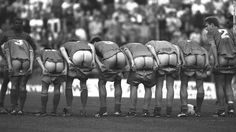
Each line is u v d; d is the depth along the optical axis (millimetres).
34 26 62969
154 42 29797
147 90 29734
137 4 68000
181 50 29938
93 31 64000
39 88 53656
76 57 29031
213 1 61906
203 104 38875
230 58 30531
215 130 24281
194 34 59531
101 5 67562
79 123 26312
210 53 30969
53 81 29484
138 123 26500
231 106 30703
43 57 29484
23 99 30234
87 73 29438
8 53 29766
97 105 36906
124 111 32594
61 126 25281
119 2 67562
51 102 39094
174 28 62219
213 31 30844
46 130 23953
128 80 29938
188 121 27438
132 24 64375
